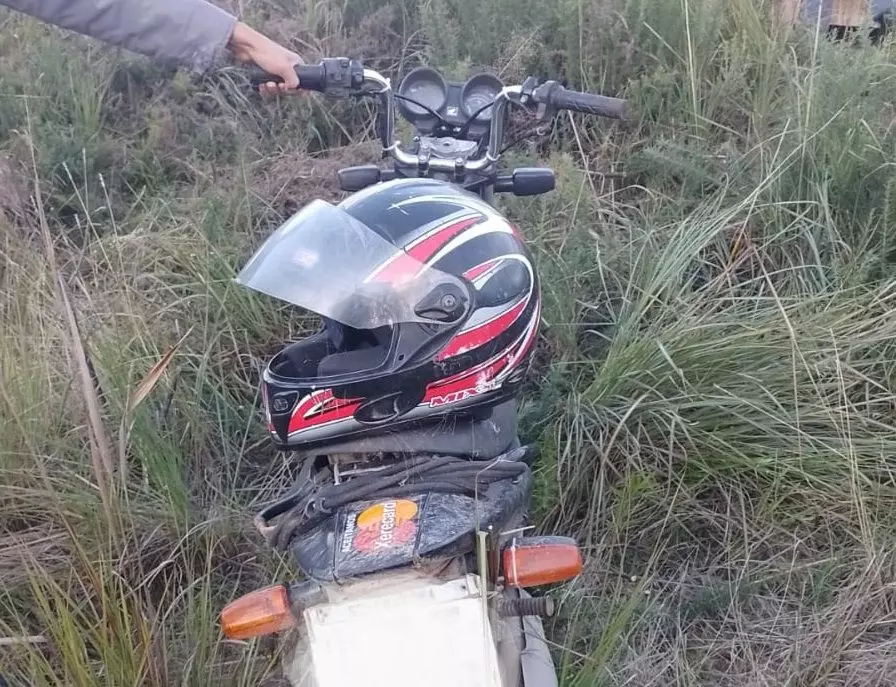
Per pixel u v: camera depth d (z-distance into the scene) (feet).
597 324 10.15
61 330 9.35
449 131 8.43
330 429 6.18
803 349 9.57
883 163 11.03
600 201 12.03
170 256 11.47
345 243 6.11
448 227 6.30
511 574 5.74
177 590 8.67
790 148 11.61
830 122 11.12
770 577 8.74
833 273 10.67
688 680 8.01
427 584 5.45
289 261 6.09
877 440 9.16
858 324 9.82
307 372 7.02
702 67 13.05
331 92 8.24
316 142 14.05
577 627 8.13
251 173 12.92
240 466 9.85
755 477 9.28
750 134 12.54
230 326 10.45
